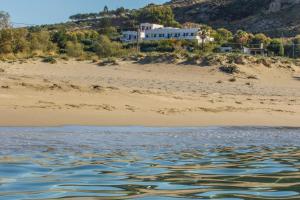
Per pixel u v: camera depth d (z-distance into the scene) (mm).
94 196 5121
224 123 16016
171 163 7664
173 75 39688
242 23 157125
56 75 34344
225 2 173125
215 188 5652
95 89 20562
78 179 6145
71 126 13125
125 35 125938
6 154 7965
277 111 19828
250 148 9914
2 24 98438
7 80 21453
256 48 89625
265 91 29828
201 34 99625
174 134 12383
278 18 150500
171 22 161250
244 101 22484
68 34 100875
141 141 10562
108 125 13844
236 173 6809
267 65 44344
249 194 5312
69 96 18438
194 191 5465
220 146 10164
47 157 7836
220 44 96562
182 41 89438
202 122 15883
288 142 11227
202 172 6844
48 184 5758
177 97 21406
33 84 20078
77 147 9148
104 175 6469
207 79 38125
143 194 5266
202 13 171625
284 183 6035
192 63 44250
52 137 10523
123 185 5789
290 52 90312
